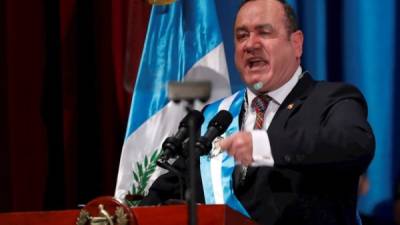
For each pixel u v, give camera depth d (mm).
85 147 8266
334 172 5137
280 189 5270
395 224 7148
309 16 7559
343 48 7531
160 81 7457
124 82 7941
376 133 7234
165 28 7543
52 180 8312
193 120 3760
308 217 5148
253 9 5867
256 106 5867
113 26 8141
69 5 8172
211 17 7488
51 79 8344
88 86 8305
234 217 3994
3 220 4168
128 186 7301
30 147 8156
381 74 7293
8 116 8227
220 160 5879
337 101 5332
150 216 4023
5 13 8305
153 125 7395
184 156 4367
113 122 8195
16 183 8102
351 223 5289
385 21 7332
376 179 7184
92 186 8273
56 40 8391
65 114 8117
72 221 4152
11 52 8102
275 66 5750
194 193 3588
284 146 4570
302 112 5465
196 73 7406
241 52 5852
